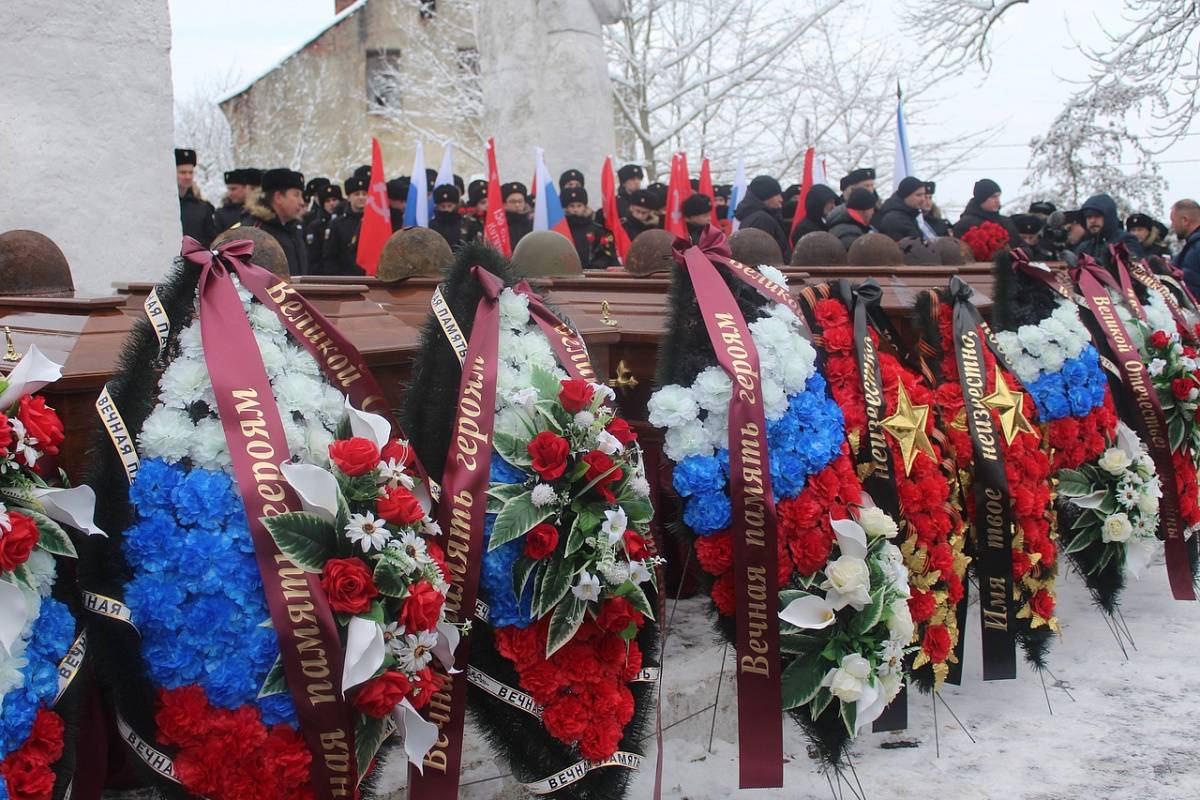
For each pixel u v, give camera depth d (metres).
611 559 2.57
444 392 2.74
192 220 6.67
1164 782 3.42
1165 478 5.05
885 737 3.77
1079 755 3.62
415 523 2.38
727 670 3.74
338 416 2.47
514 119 10.27
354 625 2.23
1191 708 4.04
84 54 4.92
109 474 2.33
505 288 2.83
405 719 2.36
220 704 2.27
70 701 2.29
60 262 3.36
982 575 3.92
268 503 2.28
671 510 3.34
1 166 4.77
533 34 10.17
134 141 5.09
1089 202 9.91
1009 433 3.94
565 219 8.14
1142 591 5.60
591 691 2.64
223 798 2.26
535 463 2.57
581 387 2.64
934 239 7.00
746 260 4.37
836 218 7.70
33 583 2.15
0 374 2.39
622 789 2.78
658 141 16.92
